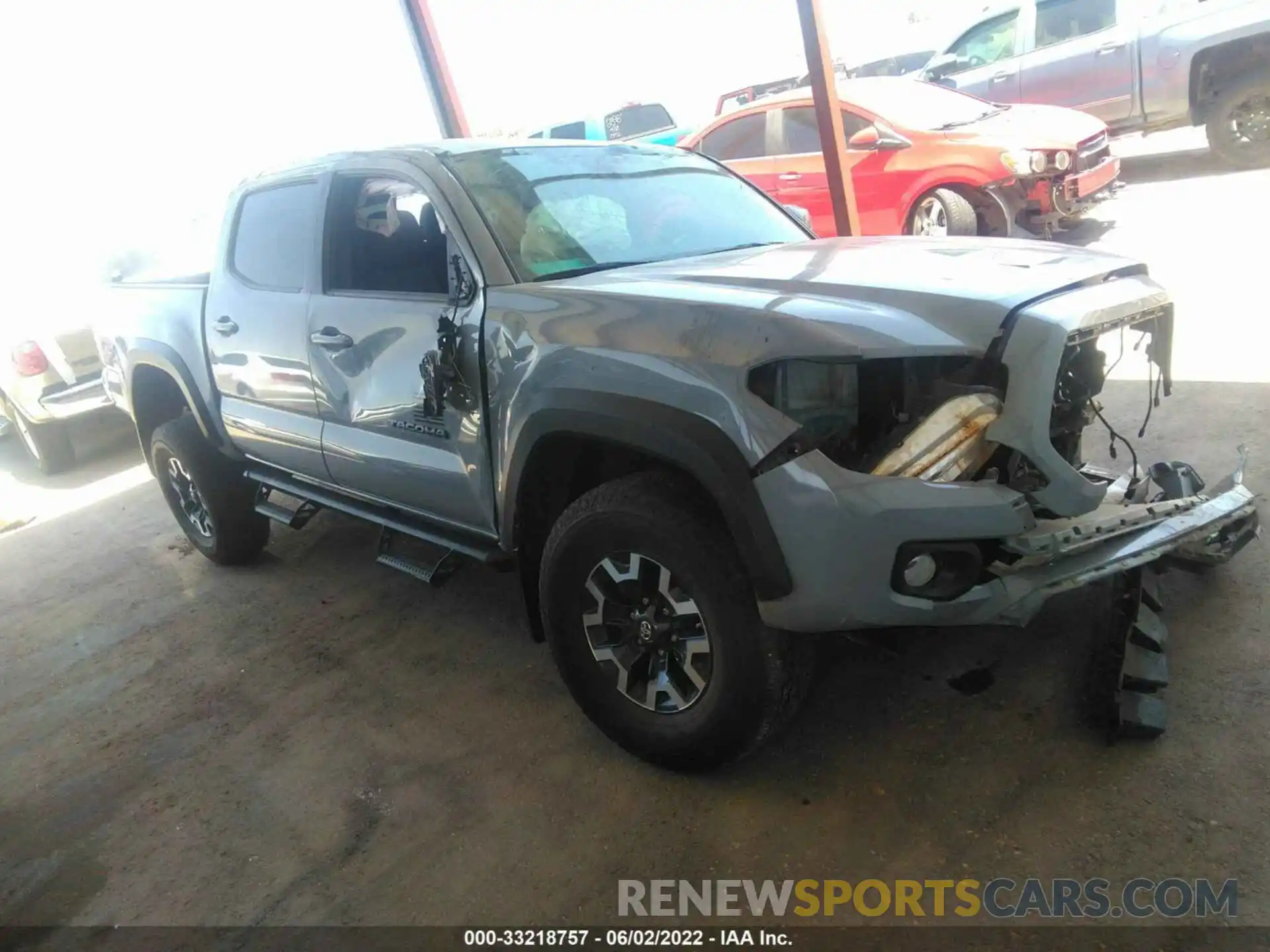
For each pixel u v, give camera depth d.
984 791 2.41
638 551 2.47
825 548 2.10
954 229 7.09
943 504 2.05
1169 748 2.41
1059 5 9.32
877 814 2.42
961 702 2.76
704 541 2.32
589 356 2.46
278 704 3.51
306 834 2.75
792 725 2.80
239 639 4.10
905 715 2.75
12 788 3.29
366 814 2.79
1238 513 2.67
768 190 8.15
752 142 8.29
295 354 3.62
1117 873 2.10
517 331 2.68
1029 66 9.52
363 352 3.26
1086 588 3.17
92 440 8.87
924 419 2.12
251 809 2.91
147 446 4.98
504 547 2.90
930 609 2.13
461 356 2.85
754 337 2.19
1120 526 2.34
